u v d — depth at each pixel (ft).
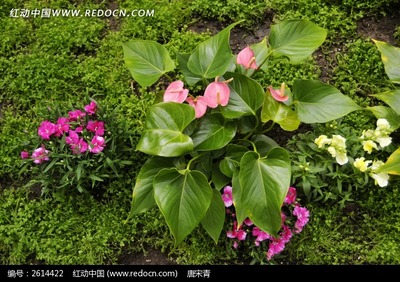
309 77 5.53
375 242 5.03
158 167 4.79
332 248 5.00
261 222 4.39
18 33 5.96
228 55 4.79
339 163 4.81
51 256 5.07
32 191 5.37
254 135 5.11
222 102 4.63
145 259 5.16
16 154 5.41
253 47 5.16
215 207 4.69
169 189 4.46
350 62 5.60
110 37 5.90
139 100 5.55
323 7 5.88
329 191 5.02
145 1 6.04
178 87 4.79
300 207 4.86
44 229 5.18
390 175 5.01
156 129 4.58
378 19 5.87
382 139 4.90
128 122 5.41
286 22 4.96
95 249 5.09
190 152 4.82
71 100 5.61
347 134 5.09
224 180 4.88
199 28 5.97
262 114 4.62
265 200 4.37
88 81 5.68
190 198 4.45
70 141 4.89
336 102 4.70
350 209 5.15
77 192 5.24
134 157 5.26
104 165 4.95
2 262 5.16
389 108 5.10
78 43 5.87
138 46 5.08
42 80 5.67
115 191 5.23
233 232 4.87
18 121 5.57
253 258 5.01
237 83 4.78
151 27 5.89
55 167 4.99
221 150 4.95
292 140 5.19
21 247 5.08
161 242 5.13
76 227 5.17
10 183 5.44
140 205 4.69
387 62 5.21
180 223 4.42
